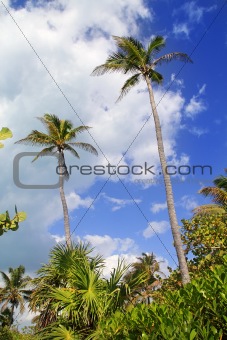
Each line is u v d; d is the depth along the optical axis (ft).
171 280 66.59
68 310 32.40
